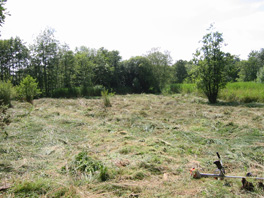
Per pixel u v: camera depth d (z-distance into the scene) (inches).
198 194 113.9
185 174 139.5
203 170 146.9
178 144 206.8
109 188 121.3
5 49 830.5
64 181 128.8
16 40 847.1
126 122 304.7
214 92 510.0
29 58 860.0
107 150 188.7
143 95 783.7
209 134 240.2
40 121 289.9
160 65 1149.7
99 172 140.2
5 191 115.5
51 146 198.7
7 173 137.6
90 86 916.6
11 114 325.1
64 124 286.5
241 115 332.8
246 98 496.7
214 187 120.5
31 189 117.9
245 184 117.5
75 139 223.8
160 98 653.3
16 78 865.5
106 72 1059.9
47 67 848.3
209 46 509.0
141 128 274.2
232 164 156.7
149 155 171.8
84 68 918.4
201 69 516.1
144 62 1143.6
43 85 861.2
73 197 111.2
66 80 908.0
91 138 228.4
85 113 376.5
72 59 914.1
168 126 278.4
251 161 159.9
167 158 166.1
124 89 1111.6
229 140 216.2
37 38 826.8
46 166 152.7
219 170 131.3
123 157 168.4
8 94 415.5
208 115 338.3
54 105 479.8
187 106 451.2
